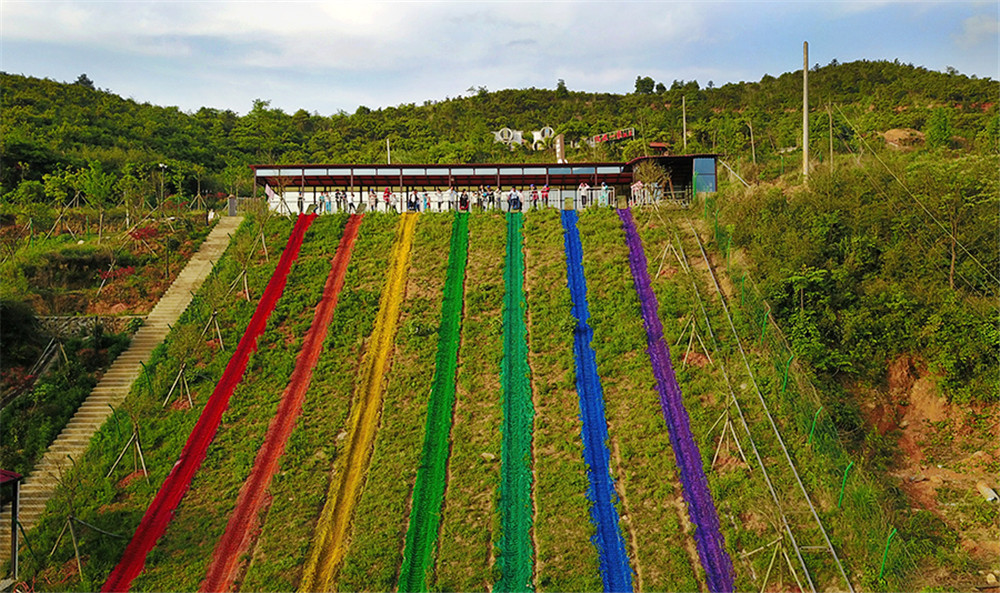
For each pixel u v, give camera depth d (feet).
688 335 115.96
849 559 82.94
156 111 358.64
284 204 167.32
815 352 107.96
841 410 101.55
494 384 112.37
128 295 142.10
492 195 169.99
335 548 89.45
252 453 102.99
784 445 96.32
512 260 142.82
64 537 91.97
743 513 89.45
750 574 83.05
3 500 99.71
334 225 155.84
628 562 85.15
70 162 234.99
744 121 307.37
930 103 314.14
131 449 104.42
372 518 92.12
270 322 127.65
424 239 149.69
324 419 107.96
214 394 113.50
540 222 153.89
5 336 123.95
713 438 99.40
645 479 94.94
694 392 106.73
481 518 91.76
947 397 104.73
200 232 161.68
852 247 120.98
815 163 158.10
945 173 133.69
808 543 84.64
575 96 443.73
